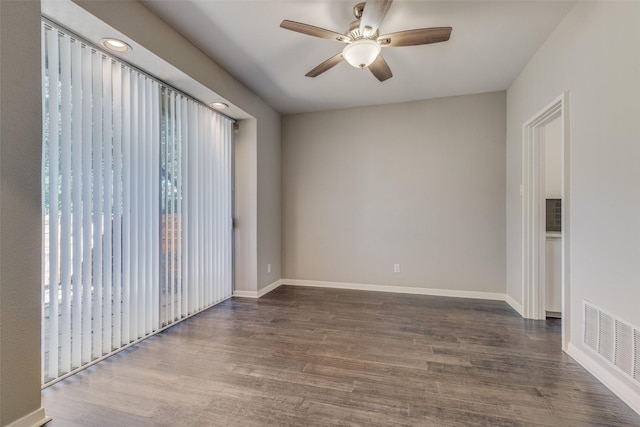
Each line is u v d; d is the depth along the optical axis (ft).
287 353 7.50
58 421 5.04
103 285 7.21
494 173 12.27
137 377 6.39
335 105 13.80
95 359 7.02
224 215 12.07
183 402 5.55
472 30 7.96
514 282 11.19
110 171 7.29
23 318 4.84
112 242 7.40
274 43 8.63
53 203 6.07
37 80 5.01
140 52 7.22
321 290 13.80
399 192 13.47
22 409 4.80
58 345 6.21
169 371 6.63
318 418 5.11
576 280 7.10
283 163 15.05
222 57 9.41
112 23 6.24
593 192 6.44
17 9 4.73
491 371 6.63
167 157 9.14
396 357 7.29
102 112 7.14
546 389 5.94
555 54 7.93
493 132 12.26
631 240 5.39
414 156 13.25
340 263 14.32
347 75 10.68
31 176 4.95
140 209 8.20
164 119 9.03
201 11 7.21
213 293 11.39
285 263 15.03
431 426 4.92
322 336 8.55
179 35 8.13
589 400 5.59
